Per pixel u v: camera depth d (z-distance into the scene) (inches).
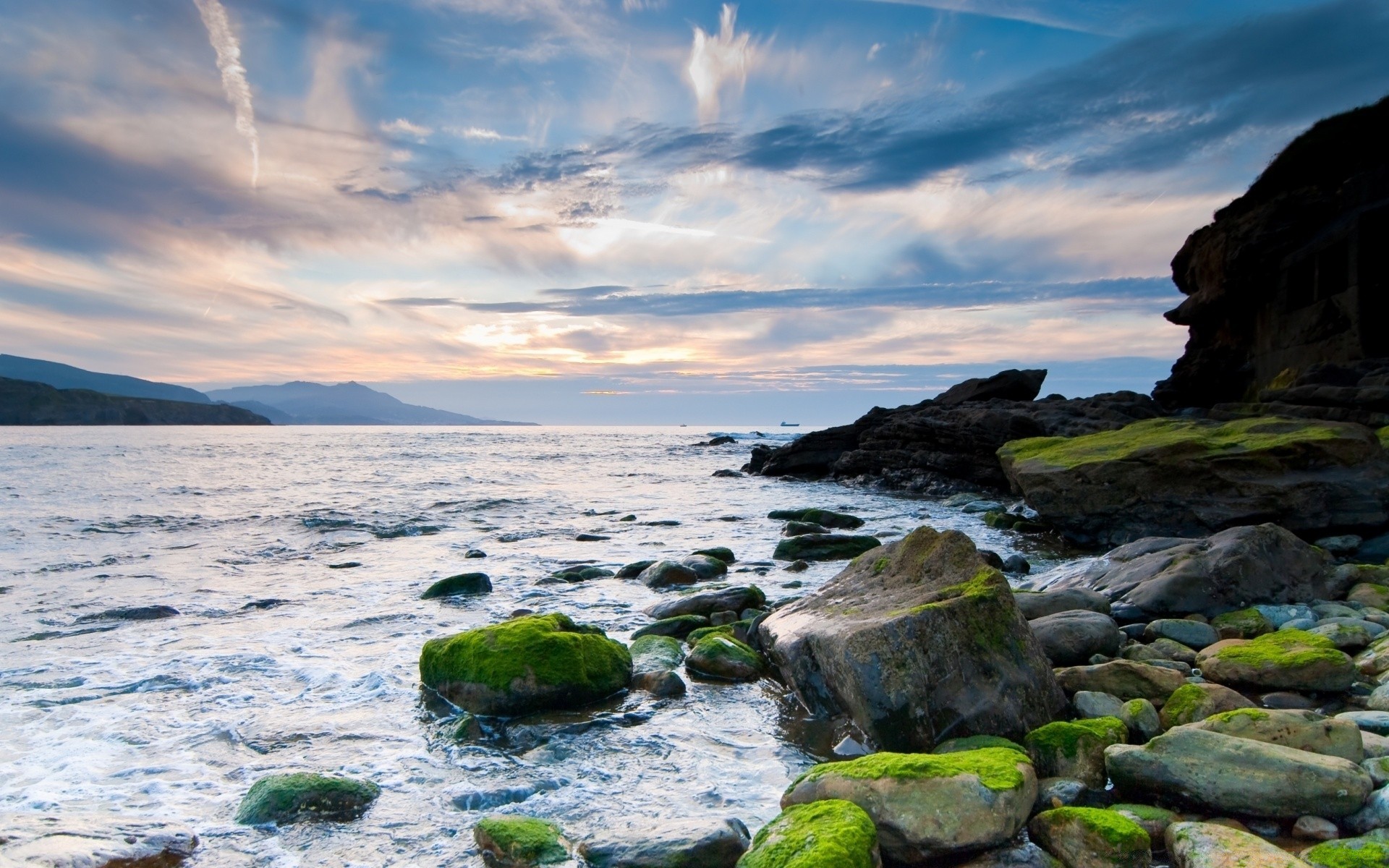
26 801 245.3
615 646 361.7
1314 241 1216.2
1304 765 202.7
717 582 596.4
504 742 293.9
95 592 586.9
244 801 240.1
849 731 287.1
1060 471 748.0
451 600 546.0
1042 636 344.8
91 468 2112.5
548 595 560.4
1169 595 406.3
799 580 600.7
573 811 238.2
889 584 352.5
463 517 1090.1
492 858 210.2
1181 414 1300.4
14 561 726.5
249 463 2448.3
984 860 193.9
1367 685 292.4
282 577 647.1
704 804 241.4
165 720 317.4
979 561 325.7
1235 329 1488.7
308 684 362.9
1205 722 235.1
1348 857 173.3
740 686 350.3
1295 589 425.7
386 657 406.0
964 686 271.9
